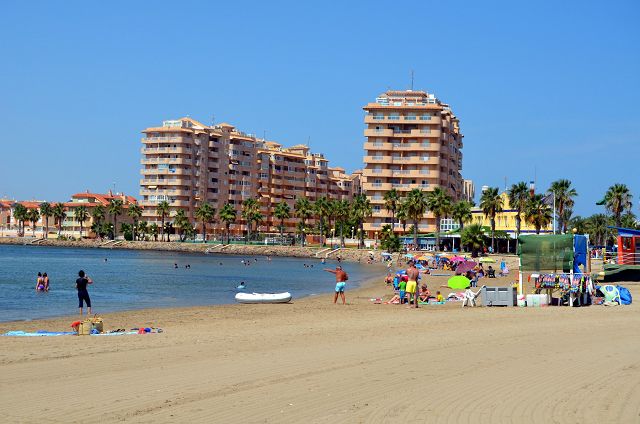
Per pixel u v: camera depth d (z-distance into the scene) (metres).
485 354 19.23
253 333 24.53
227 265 114.81
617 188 114.62
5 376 16.00
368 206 151.38
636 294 46.06
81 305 33.41
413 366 17.27
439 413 12.57
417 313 33.38
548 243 40.03
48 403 13.34
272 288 62.84
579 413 12.62
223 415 12.45
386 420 12.08
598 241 163.62
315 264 123.19
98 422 12.00
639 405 13.24
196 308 38.66
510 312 33.31
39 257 132.88
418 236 137.62
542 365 17.44
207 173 195.50
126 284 65.19
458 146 174.50
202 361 18.06
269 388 14.67
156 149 189.75
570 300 36.62
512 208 122.94
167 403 13.34
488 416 12.37
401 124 151.25
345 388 14.67
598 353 19.55
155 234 193.00
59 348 20.53
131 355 19.09
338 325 27.36
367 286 66.69
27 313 36.97
